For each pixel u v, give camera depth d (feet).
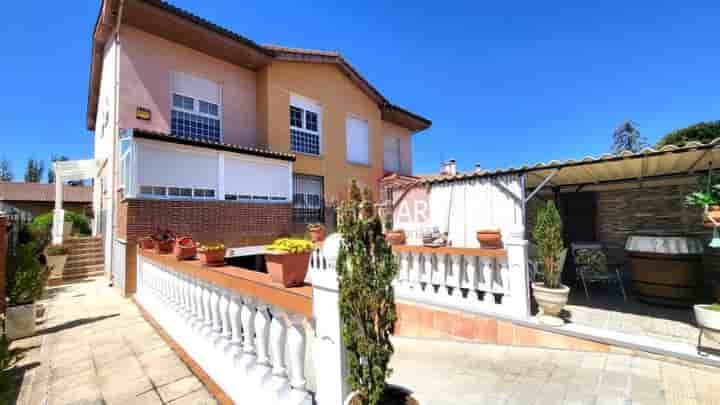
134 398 9.41
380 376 5.93
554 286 14.28
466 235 20.38
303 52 43.68
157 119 32.96
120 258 25.93
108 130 33.78
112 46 33.01
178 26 32.89
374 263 6.20
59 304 21.45
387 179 49.08
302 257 7.64
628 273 23.50
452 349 15.14
